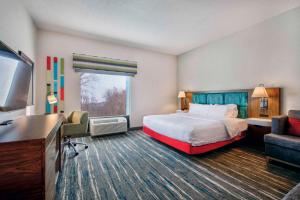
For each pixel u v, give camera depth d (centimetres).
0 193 93
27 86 212
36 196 99
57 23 340
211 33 394
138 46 488
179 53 566
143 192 177
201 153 288
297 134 246
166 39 432
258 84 349
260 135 326
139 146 337
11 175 94
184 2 265
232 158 273
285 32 304
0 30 178
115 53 464
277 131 255
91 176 211
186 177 209
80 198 166
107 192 176
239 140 358
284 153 230
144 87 521
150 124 370
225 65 420
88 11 293
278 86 316
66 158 271
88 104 452
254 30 354
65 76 397
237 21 334
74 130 298
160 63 554
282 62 309
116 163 252
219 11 293
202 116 384
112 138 401
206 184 192
